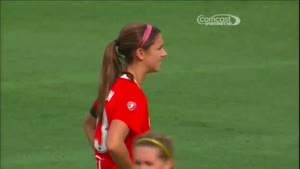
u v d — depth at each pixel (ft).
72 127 115.44
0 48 143.33
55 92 127.03
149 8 154.71
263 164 100.99
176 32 147.84
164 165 45.55
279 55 143.54
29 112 120.57
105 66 57.06
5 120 118.01
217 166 99.19
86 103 123.54
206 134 112.47
